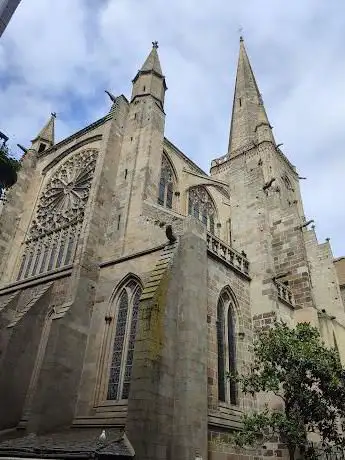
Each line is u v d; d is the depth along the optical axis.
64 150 42.66
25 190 42.09
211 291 23.17
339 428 22.73
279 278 31.62
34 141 48.38
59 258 33.44
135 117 37.47
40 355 25.11
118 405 20.67
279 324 21.59
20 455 17.52
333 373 18.03
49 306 26.91
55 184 41.19
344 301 47.47
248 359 24.05
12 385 23.33
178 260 22.08
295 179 62.91
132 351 22.22
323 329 29.55
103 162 32.56
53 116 51.50
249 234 30.25
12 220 39.16
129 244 27.78
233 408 21.48
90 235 28.08
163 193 40.59
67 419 21.23
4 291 31.58
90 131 41.00
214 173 52.75
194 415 17.61
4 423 22.23
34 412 20.19
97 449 15.38
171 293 20.48
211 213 46.03
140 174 31.92
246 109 65.00
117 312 24.58
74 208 35.91
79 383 22.64
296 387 18.25
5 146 17.72
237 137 62.81
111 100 41.03
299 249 31.55
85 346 23.88
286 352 18.75
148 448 15.97
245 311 25.86
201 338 20.03
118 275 25.72
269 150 53.75
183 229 23.67
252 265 28.41
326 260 39.91
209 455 18.20
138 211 29.30
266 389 21.44
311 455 18.47
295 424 17.23
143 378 17.25
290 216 33.50
